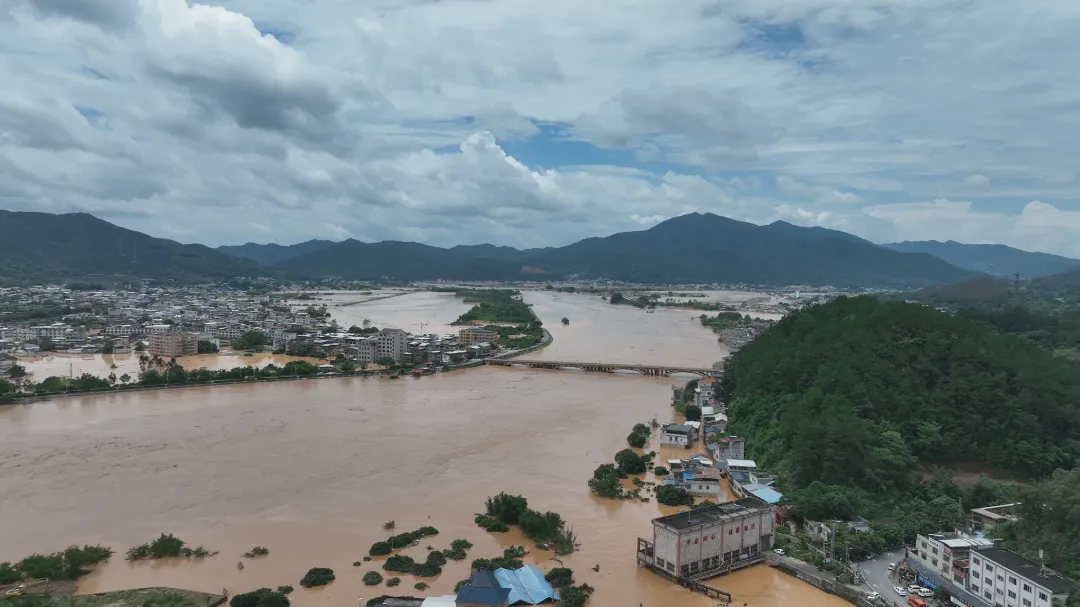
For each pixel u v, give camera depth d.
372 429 188.88
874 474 130.12
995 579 88.94
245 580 99.00
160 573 101.19
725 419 194.00
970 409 151.88
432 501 132.88
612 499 135.88
